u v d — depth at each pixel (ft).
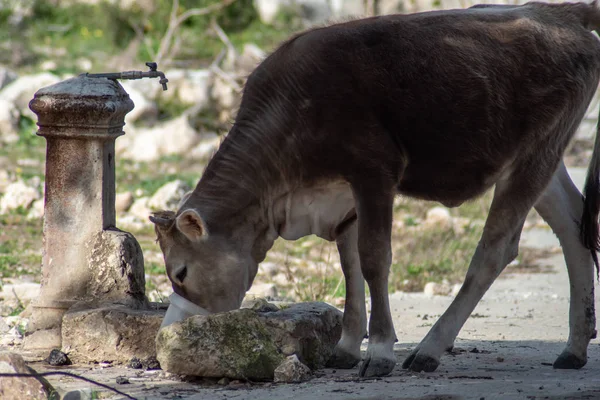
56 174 50.03
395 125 44.29
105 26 194.29
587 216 48.14
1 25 198.18
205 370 41.55
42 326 50.01
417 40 44.65
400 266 88.99
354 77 43.73
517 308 71.15
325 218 45.80
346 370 45.44
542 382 41.14
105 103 49.37
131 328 46.37
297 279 81.56
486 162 45.57
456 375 43.55
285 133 44.19
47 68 174.29
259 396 38.47
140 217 108.37
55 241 49.98
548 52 46.26
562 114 46.60
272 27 199.93
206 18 194.29
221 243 44.11
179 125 147.64
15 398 37.83
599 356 51.98
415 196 46.91
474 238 99.81
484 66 44.93
